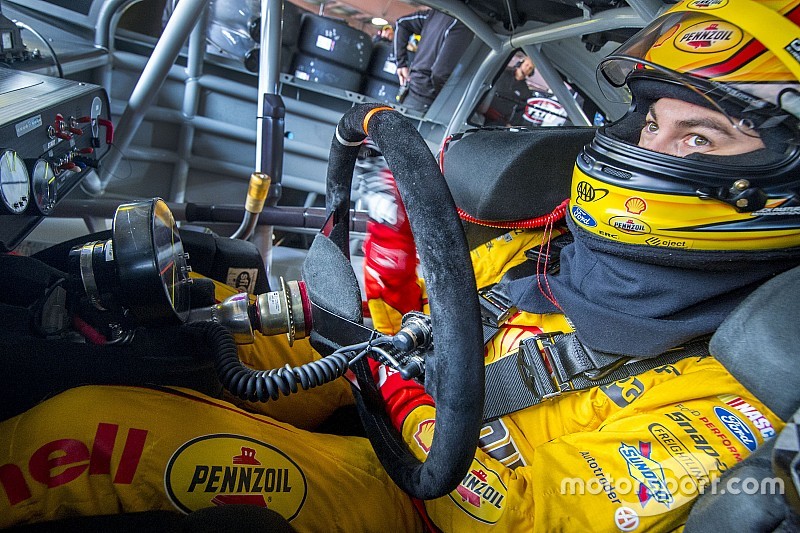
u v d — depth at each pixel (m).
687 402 0.78
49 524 0.59
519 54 2.41
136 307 0.62
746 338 0.54
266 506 0.71
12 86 1.01
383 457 0.72
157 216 0.65
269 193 1.58
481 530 0.75
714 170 0.75
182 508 0.66
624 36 1.60
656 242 0.80
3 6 1.90
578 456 0.76
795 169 0.73
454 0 1.96
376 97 2.63
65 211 1.51
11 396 0.66
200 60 2.22
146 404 0.68
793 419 0.47
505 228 1.18
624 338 0.82
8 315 0.65
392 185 0.85
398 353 0.62
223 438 0.71
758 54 0.72
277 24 1.53
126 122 1.78
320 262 0.74
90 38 2.04
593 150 0.89
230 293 1.03
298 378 0.61
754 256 0.76
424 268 0.53
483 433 0.88
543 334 0.91
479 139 1.22
